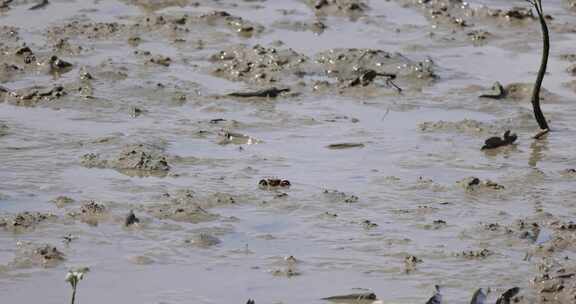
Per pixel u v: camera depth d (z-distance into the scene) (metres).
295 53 50.97
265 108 44.72
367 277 28.95
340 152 39.41
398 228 32.34
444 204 34.34
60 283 28.17
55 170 36.50
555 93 47.66
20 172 36.19
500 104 46.16
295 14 60.22
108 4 60.94
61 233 31.23
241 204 33.91
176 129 41.47
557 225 32.59
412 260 29.92
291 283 28.48
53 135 40.19
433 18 60.00
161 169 36.78
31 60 49.59
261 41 54.62
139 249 30.34
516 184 36.38
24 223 31.69
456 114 44.72
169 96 45.66
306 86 47.88
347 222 32.72
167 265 29.42
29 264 29.16
